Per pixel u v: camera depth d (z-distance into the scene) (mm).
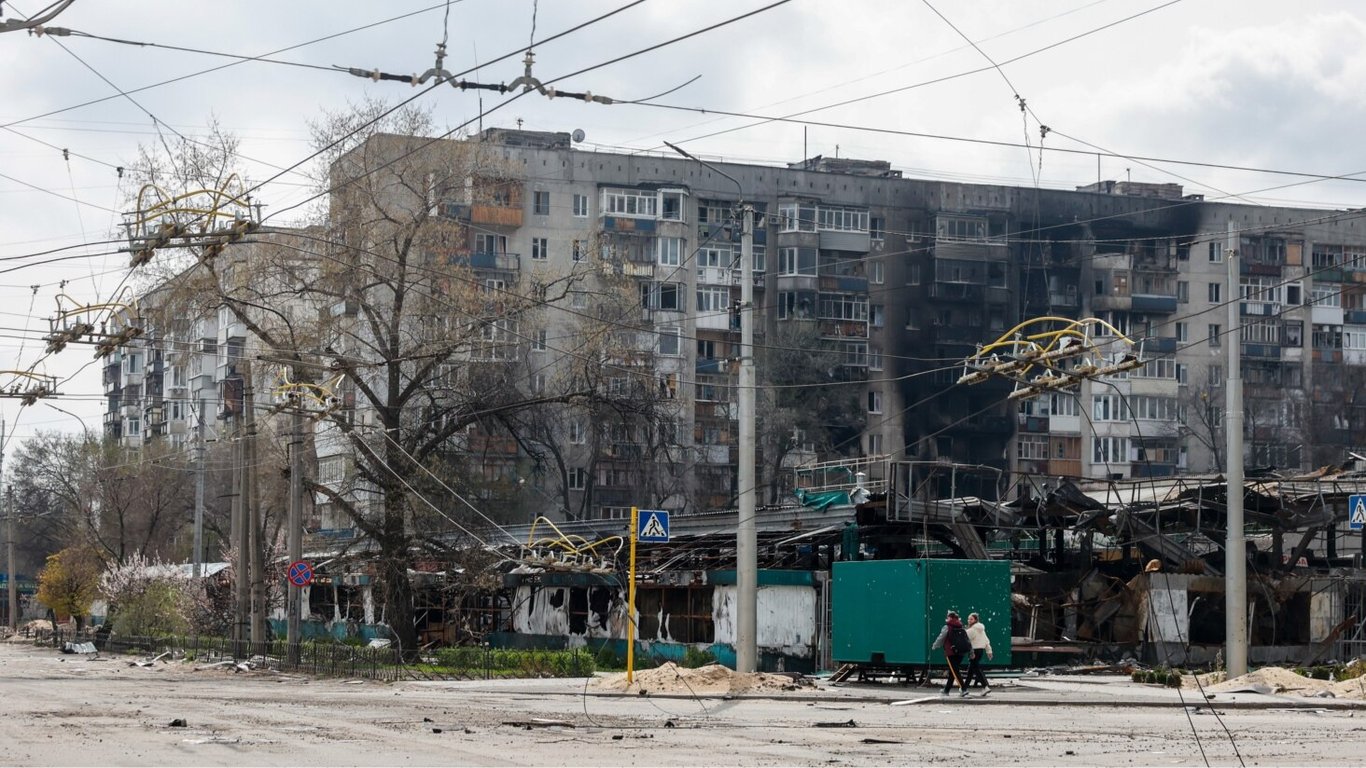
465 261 47562
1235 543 29062
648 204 82062
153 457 78500
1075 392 26609
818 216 85750
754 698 25766
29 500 98062
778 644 35062
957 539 36406
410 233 43531
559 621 46031
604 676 32125
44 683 33094
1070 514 38469
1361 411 92500
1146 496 41781
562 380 63250
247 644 43094
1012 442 87812
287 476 44562
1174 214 91938
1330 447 91062
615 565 41062
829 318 85562
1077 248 90375
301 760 14094
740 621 28688
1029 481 39688
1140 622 37438
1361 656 37000
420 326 44906
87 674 38906
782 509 40281
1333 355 93562
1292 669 32500
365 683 33500
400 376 45062
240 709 22625
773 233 85500
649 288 81188
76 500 81250
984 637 27000
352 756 14555
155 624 58094
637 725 19453
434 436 46000
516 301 45656
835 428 85188
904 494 39562
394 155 43688
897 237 87562
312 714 21359
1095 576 39188
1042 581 39469
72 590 77562
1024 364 25500
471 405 46344
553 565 39969
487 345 45750
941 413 87062
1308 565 41406
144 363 103250
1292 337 93062
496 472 72500
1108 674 34250
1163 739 17688
